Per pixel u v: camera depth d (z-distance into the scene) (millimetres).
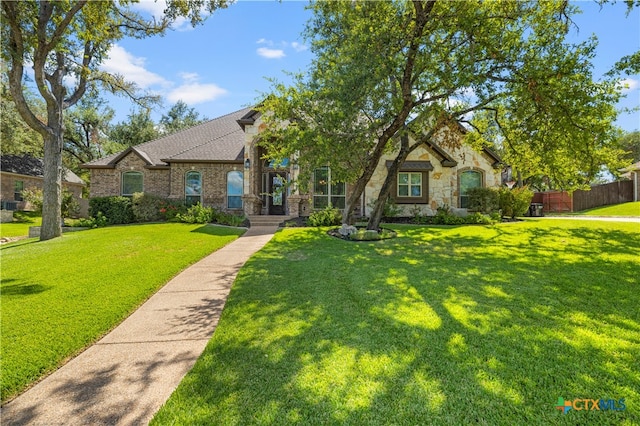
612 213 22625
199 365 3301
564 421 2365
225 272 7328
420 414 2463
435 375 2938
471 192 17031
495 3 10492
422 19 10023
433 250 8875
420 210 17141
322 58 10695
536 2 10547
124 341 3984
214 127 23781
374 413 2486
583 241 9641
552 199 29812
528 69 9820
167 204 17953
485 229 12703
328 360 3254
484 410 2490
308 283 6016
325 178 18094
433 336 3697
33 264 8031
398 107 10844
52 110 13172
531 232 11641
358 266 7191
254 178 18047
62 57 13797
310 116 10609
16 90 11922
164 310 5031
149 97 16984
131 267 7633
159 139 22297
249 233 13508
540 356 3221
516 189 17500
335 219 15461
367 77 9258
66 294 5723
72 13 11672
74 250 9805
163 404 2725
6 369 3305
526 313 4309
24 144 30484
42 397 2891
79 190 33844
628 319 4086
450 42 11102
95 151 37094
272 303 5023
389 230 12914
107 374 3246
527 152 13500
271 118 11211
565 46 9695
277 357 3369
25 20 11539
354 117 10242
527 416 2418
